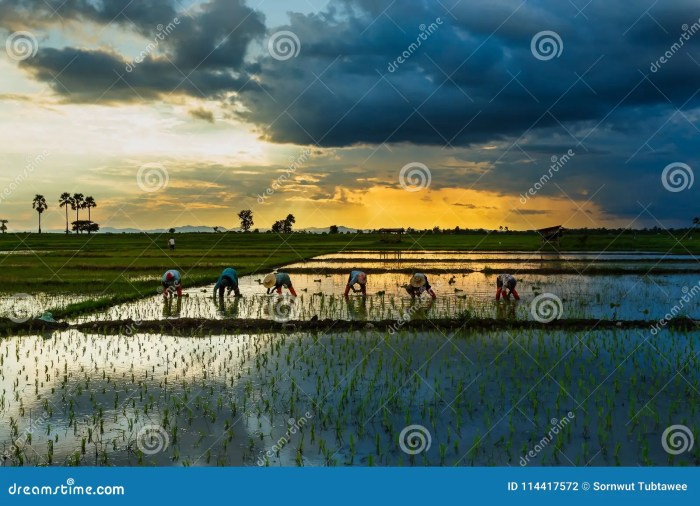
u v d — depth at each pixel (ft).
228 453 25.09
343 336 47.47
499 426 27.63
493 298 68.85
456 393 32.22
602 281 86.79
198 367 38.14
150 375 36.32
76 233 361.51
